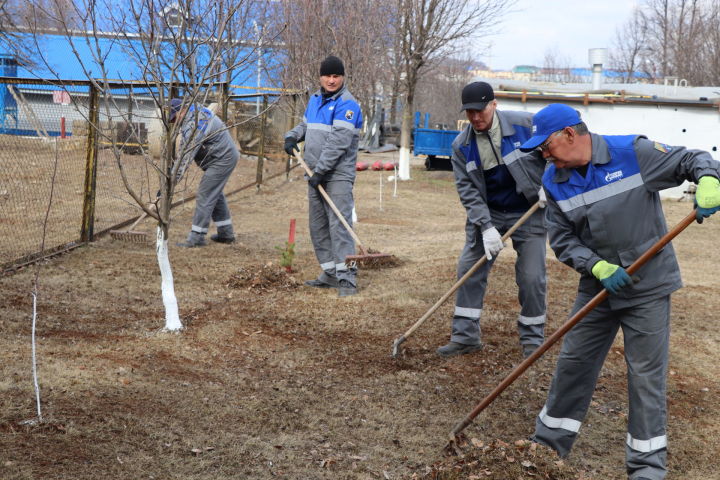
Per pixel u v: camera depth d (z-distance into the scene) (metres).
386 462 4.21
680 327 7.03
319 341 6.22
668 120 20.03
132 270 8.09
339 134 7.42
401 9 18.88
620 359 6.09
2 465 3.51
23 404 4.19
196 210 9.71
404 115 21.88
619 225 3.89
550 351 6.15
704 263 10.52
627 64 44.94
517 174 5.55
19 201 11.83
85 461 3.73
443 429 4.68
